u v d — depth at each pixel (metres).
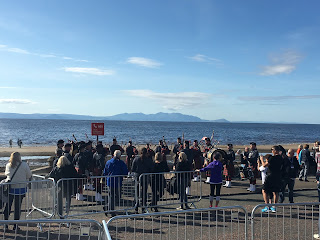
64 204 7.74
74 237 5.94
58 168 7.49
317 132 137.38
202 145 17.27
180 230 6.46
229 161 11.64
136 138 71.25
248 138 77.75
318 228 6.24
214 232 6.29
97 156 9.74
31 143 53.59
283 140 72.44
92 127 13.59
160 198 8.85
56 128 117.94
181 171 8.49
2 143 52.91
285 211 8.10
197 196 9.24
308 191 11.33
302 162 13.70
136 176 8.51
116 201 8.41
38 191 7.58
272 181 8.09
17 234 6.15
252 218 5.18
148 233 6.26
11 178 6.61
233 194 10.48
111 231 6.43
